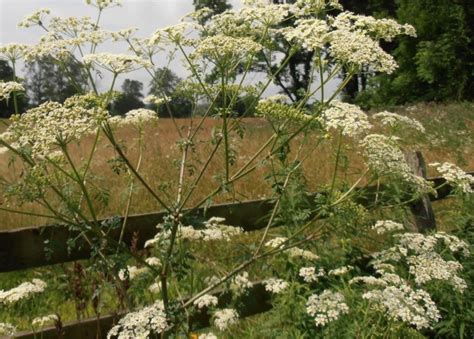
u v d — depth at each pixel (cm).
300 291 476
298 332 410
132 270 421
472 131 1467
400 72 3697
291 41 361
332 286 469
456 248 420
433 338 492
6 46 316
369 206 400
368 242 583
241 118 334
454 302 467
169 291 495
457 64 3309
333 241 509
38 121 285
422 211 605
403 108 2573
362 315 429
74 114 288
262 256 343
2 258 423
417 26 3506
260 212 543
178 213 322
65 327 419
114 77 303
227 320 397
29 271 581
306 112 339
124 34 343
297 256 463
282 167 335
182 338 328
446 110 2058
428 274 388
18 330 477
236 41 310
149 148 973
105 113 294
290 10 344
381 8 4109
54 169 313
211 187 787
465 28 3294
